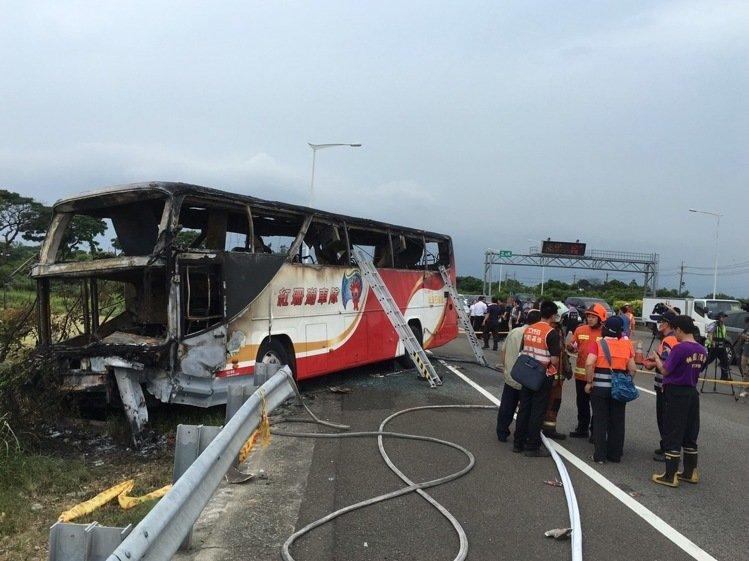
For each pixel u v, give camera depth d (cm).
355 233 1298
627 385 690
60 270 787
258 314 880
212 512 514
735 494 606
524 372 710
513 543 471
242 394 592
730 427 950
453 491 586
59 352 741
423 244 1514
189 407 848
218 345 790
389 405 1002
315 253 1108
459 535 476
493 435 820
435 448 737
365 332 1210
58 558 279
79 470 614
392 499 557
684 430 632
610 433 712
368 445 743
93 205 801
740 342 1919
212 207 862
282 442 750
